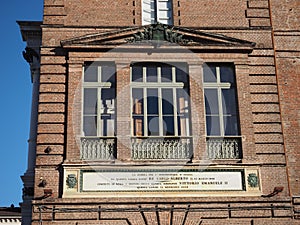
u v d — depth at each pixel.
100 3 21.62
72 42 20.33
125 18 21.52
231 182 19.14
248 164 19.34
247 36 21.42
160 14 21.94
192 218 18.66
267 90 20.64
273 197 19.08
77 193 18.61
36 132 21.38
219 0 22.00
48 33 20.84
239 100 20.27
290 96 20.86
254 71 20.88
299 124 20.53
